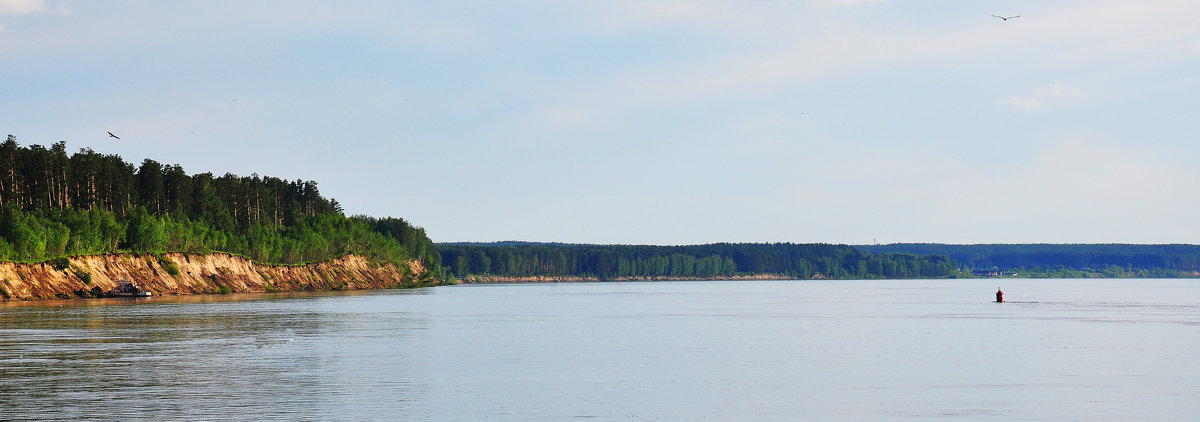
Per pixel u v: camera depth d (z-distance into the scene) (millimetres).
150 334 89750
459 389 55531
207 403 50312
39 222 197500
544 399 52281
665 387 56719
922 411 49062
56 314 122438
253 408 49000
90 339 84062
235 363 66938
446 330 99188
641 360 70438
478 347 79750
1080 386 57156
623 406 50312
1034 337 92000
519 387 56469
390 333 94188
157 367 64375
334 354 73375
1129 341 86875
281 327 100375
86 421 45469
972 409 49594
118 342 81312
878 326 109312
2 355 71000
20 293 173500
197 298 188750
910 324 113250
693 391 55250
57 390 54188
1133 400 52188
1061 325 110750
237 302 167125
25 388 54875
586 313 139250
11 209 192875
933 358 72188
